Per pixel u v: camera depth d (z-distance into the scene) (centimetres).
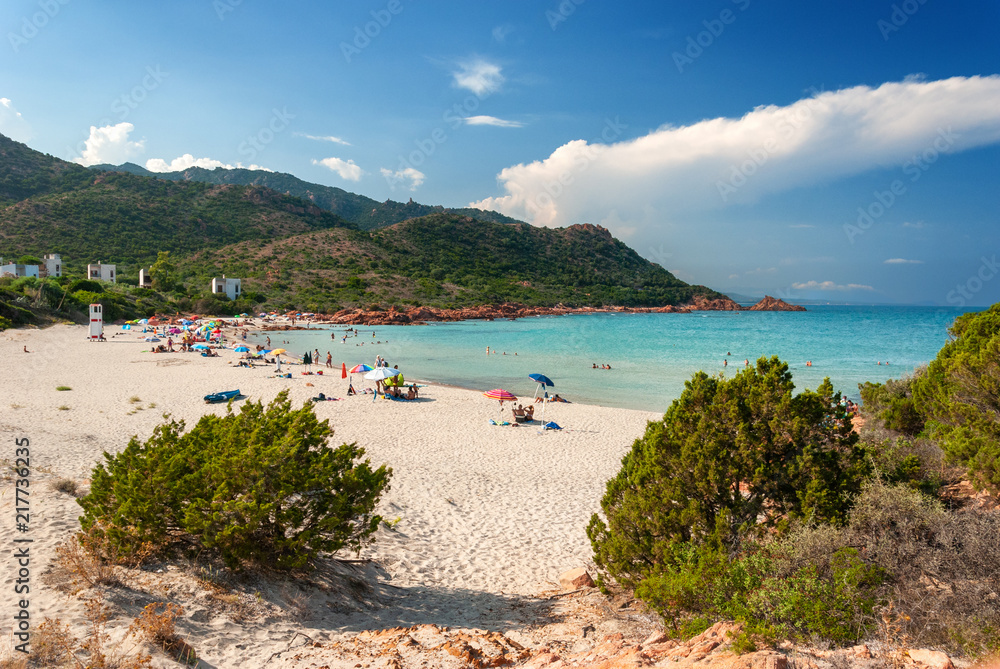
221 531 684
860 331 8962
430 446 1930
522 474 1630
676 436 781
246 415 833
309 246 15288
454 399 2928
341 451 773
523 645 631
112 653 481
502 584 926
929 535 636
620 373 4112
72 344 4750
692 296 18325
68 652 469
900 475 866
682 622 619
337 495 734
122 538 684
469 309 12469
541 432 2202
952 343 1550
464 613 785
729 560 653
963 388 1123
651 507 758
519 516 1280
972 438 913
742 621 546
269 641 593
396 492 1379
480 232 18925
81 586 593
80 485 1016
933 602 526
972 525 611
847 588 546
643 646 560
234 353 4797
